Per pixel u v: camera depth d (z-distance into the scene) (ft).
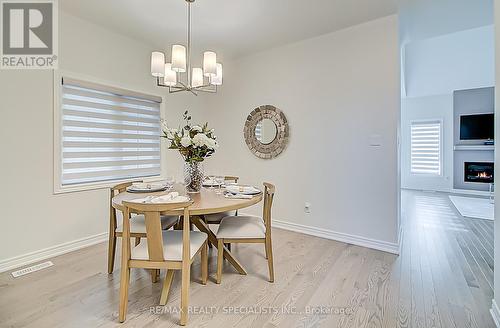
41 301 6.35
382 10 9.07
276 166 12.62
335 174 10.83
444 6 8.93
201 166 8.20
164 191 8.15
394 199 9.51
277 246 10.07
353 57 10.23
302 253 9.39
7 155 7.97
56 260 8.68
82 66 9.68
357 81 10.16
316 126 11.28
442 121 23.36
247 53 13.06
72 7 8.86
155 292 6.82
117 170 11.12
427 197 20.53
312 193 11.49
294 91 11.87
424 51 18.42
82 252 9.37
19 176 8.23
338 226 10.81
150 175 12.39
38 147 8.64
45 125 8.80
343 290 6.93
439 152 23.56
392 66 9.40
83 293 6.71
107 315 5.84
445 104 23.26
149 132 12.35
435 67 19.76
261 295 6.69
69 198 9.48
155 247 5.68
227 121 14.39
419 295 6.67
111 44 10.59
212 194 7.77
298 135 11.82
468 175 22.12
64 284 7.14
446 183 23.25
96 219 10.30
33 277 7.52
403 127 25.30
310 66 11.38
